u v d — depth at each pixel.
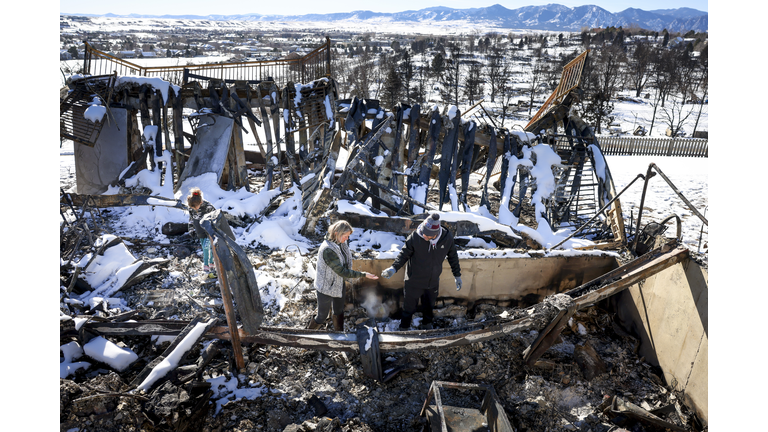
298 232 7.18
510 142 8.33
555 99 9.27
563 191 8.38
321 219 7.92
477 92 58.44
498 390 4.05
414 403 3.87
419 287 4.43
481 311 5.17
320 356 4.28
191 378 3.66
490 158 8.24
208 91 8.80
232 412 3.60
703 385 3.67
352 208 6.61
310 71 10.70
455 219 6.59
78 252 5.64
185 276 5.57
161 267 5.73
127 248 5.94
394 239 6.98
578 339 4.77
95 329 3.98
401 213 7.52
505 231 6.60
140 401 3.34
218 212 3.67
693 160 17.52
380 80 60.09
